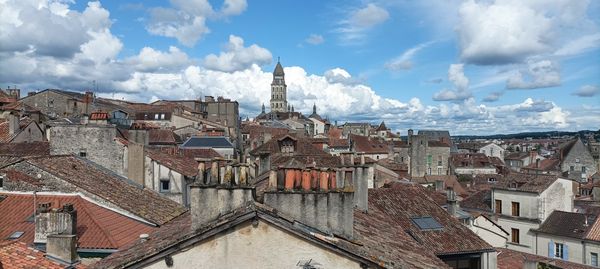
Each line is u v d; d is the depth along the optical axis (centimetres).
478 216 3975
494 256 2258
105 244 1895
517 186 5112
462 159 11362
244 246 1016
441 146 11044
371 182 3500
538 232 4709
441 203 3544
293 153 4641
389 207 2391
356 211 1570
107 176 2694
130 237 2033
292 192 1066
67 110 8519
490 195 5584
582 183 8331
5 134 4928
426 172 10831
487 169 11156
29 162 2352
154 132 6406
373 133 18362
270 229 1017
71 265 1614
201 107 12075
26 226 2014
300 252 1016
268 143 5347
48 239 1627
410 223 2291
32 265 1523
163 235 1278
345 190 1099
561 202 4925
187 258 1025
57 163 2538
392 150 11812
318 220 1077
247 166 1068
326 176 1098
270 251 1015
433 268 1217
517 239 4984
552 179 4962
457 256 2208
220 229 1010
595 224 4394
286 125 14175
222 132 7500
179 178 3067
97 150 3209
